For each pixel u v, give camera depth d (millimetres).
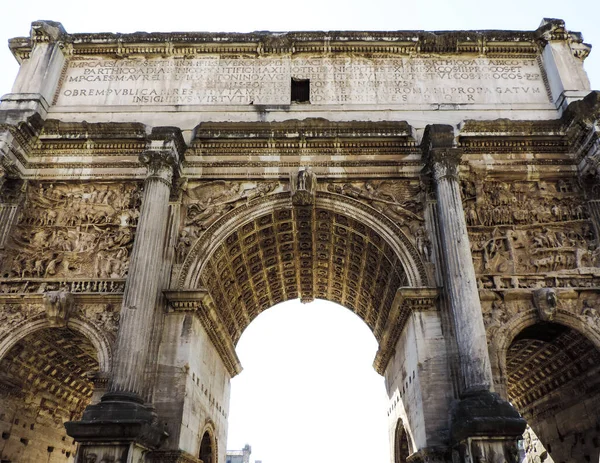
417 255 15961
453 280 14266
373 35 19859
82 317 15039
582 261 15852
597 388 16141
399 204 16906
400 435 18812
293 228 18516
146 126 17578
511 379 20875
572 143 17250
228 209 17031
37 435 17906
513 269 15852
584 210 16672
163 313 15023
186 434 14125
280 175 17328
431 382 14148
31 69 18703
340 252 19859
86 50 19844
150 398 13844
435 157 16062
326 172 17375
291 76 19469
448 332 14625
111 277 15789
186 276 15758
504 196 17016
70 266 16094
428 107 18484
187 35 19875
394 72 19547
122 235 16516
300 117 18328
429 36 19750
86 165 17453
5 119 16859
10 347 14875
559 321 14938
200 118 18344
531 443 21000
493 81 19297
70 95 19000
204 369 16500
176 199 16812
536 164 17234
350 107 18516
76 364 18734
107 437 11766
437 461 13227
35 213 16984
